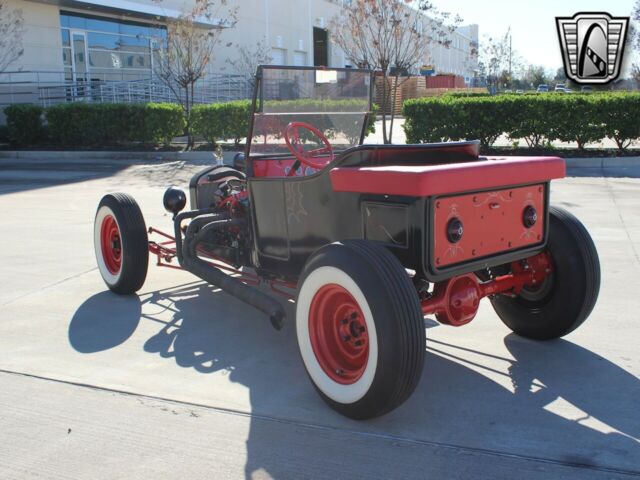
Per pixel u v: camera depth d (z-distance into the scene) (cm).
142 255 505
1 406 338
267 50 3078
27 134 1780
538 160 350
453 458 280
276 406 333
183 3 2573
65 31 2217
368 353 297
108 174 1316
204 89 2523
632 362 376
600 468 270
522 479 264
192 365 387
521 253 355
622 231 697
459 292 344
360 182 317
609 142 1605
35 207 939
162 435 306
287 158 440
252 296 397
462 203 321
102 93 2131
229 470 276
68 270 602
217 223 451
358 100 463
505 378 359
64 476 274
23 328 452
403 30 1617
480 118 1336
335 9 3697
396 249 319
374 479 267
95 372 378
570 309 382
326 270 312
